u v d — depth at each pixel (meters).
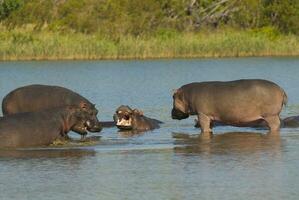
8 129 59.12
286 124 68.81
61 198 45.22
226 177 49.31
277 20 193.38
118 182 48.53
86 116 63.38
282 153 56.22
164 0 196.00
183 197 45.12
